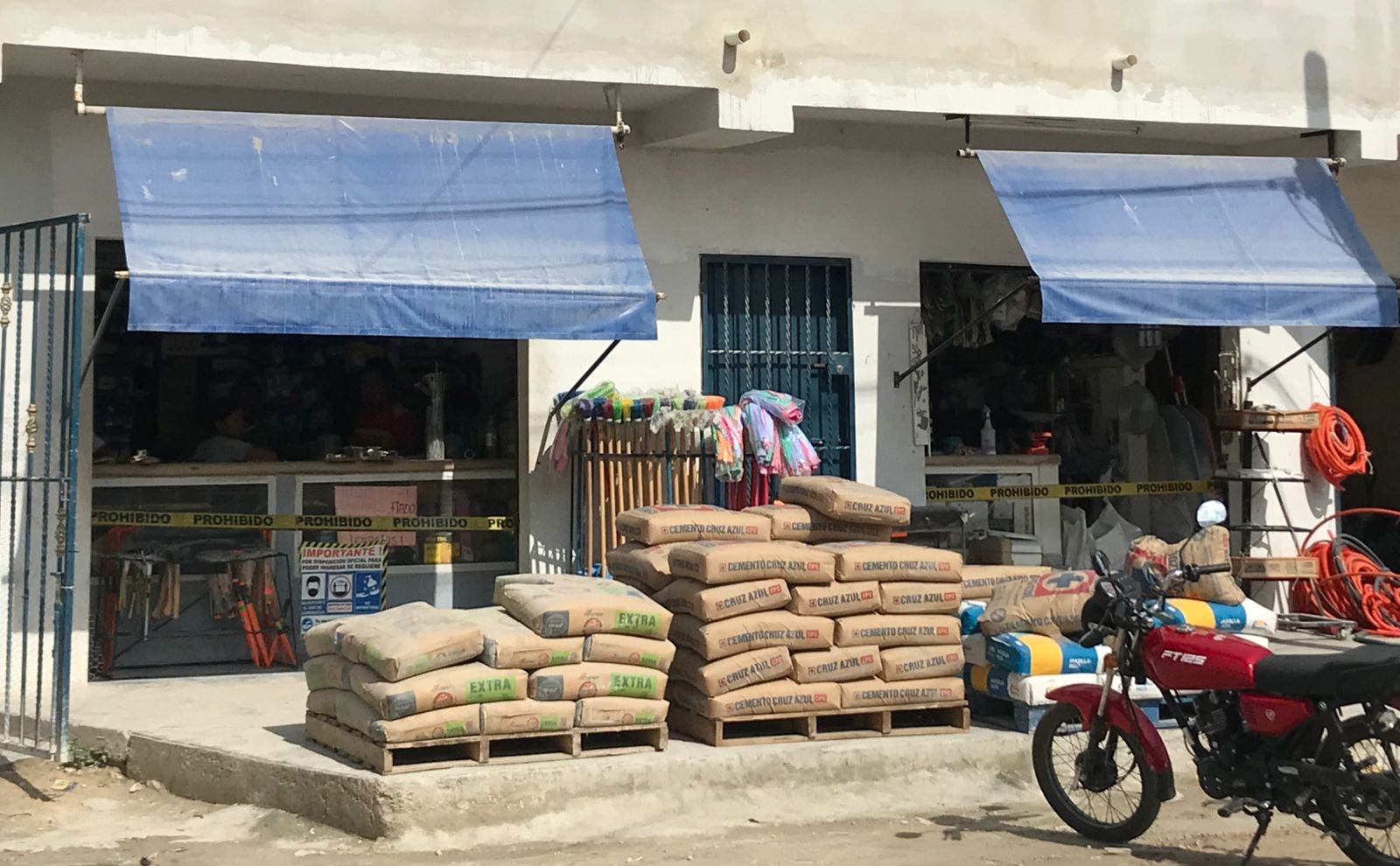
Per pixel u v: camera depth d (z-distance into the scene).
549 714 7.05
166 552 9.57
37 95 8.83
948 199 10.91
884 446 10.66
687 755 7.29
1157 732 6.67
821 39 9.74
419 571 10.11
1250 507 11.80
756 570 7.55
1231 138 11.44
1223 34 10.78
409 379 10.79
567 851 6.61
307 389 10.70
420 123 8.81
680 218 10.17
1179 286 9.66
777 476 9.80
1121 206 10.02
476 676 6.88
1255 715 6.15
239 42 8.51
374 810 6.63
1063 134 11.24
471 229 8.54
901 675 7.81
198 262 7.73
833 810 7.37
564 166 8.99
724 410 9.67
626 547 8.36
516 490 10.15
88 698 8.68
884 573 7.80
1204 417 12.09
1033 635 8.13
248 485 9.80
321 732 7.41
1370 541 14.56
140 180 7.96
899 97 9.93
